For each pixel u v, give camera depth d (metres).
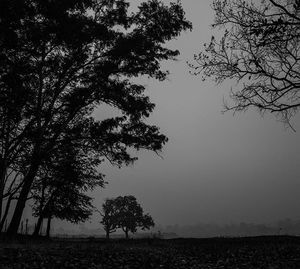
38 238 24.28
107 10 24.67
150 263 12.09
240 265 12.30
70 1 21.64
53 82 23.47
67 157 25.20
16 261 10.10
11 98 19.66
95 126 22.86
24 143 22.17
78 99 22.97
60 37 21.27
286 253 14.41
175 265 12.18
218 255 14.70
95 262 11.30
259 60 10.17
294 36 8.95
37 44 21.00
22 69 20.17
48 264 10.16
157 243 19.42
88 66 24.08
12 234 21.61
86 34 21.80
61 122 23.70
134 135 23.88
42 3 20.92
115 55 23.17
